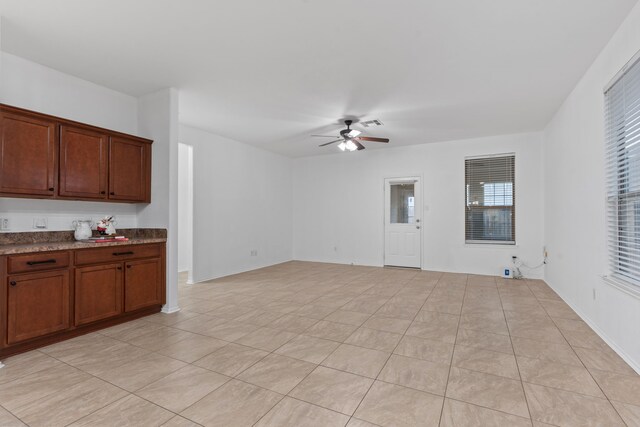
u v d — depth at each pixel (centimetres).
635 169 239
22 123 275
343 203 727
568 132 394
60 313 276
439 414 178
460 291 464
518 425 169
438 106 427
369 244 699
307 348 268
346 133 477
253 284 512
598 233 301
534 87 367
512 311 369
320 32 261
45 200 316
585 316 334
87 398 193
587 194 329
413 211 657
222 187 579
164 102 372
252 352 260
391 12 234
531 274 551
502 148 572
